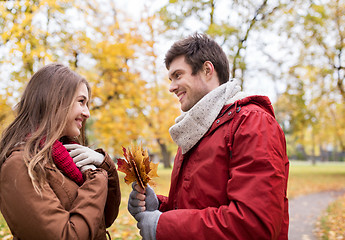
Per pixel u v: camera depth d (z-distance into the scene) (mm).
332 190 11875
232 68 9352
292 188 12094
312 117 13781
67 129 1465
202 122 1484
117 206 1660
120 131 6570
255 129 1296
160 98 7598
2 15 4758
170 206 1694
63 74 1449
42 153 1264
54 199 1207
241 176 1254
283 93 11852
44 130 1354
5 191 1184
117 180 1614
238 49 9258
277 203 1202
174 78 1656
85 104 1528
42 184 1193
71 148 1513
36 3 5133
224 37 8641
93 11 6535
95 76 6074
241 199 1212
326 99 14789
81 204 1244
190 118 1495
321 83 14172
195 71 1591
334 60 13211
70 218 1206
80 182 1374
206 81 1597
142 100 6977
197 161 1477
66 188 1299
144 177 1388
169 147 25938
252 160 1246
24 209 1142
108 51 6176
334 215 6445
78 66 6223
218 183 1379
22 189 1160
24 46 4801
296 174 19891
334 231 5004
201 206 1396
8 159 1230
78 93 1464
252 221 1174
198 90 1595
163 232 1297
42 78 1438
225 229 1204
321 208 7742
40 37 5508
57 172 1301
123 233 4051
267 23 9906
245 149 1291
